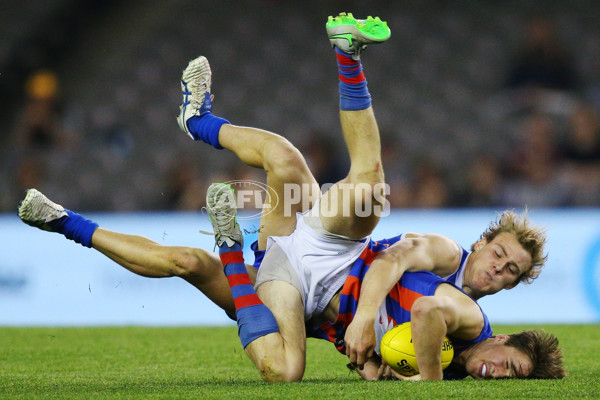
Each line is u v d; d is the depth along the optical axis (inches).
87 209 1558.8
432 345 460.4
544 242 537.0
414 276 507.5
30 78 1819.6
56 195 1556.3
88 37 1907.0
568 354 664.4
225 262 509.7
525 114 1609.3
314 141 1457.9
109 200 1585.9
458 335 487.2
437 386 439.5
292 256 523.5
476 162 1544.0
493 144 1640.0
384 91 1793.8
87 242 543.2
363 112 487.2
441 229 1091.9
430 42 1854.1
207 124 594.2
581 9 1860.2
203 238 1100.5
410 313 496.1
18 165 1563.7
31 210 534.3
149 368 587.8
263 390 432.1
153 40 1891.0
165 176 1504.7
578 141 1462.8
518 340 488.4
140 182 1621.6
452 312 466.0
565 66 1620.3
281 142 556.7
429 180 1407.5
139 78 1835.6
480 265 529.3
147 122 1756.9
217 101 1798.7
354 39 466.9
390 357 479.8
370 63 1834.4
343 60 477.7
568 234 1056.2
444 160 1654.8
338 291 519.8
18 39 1851.6
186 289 1059.3
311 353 700.0
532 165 1443.2
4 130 1747.0
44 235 1072.8
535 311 1051.3
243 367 597.3
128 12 1952.5
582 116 1472.7
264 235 558.9
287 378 475.8
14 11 1884.8
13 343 746.8
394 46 1851.6
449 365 506.0
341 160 1567.4
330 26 472.4
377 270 498.9
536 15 1868.8
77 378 523.5
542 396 412.2
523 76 1632.6
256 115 1779.0
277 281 516.7
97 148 1673.2
